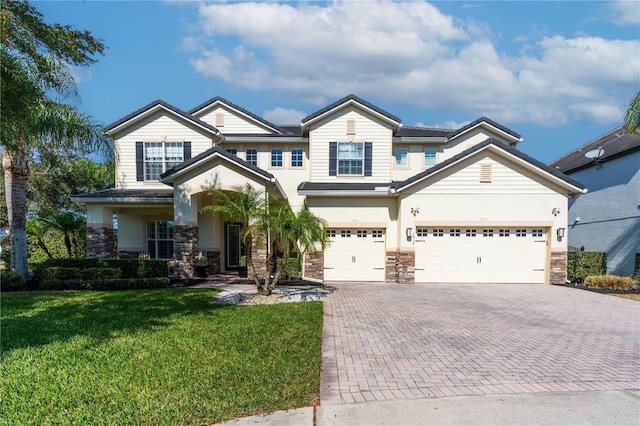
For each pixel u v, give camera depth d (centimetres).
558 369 609
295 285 1562
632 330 865
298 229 1218
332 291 1409
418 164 2072
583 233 2155
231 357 625
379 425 424
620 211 1848
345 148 1938
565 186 1617
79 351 640
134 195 1766
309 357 632
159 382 523
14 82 927
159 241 1991
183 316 909
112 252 1866
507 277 1666
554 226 1634
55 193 2641
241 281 1593
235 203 1258
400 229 1681
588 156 2034
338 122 1938
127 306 1022
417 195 1670
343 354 676
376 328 860
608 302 1220
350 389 523
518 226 1647
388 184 1847
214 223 1923
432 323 912
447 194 1664
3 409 443
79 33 1062
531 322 934
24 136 1205
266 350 664
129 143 1927
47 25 978
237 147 2025
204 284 1522
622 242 1827
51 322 831
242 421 430
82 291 1309
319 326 838
